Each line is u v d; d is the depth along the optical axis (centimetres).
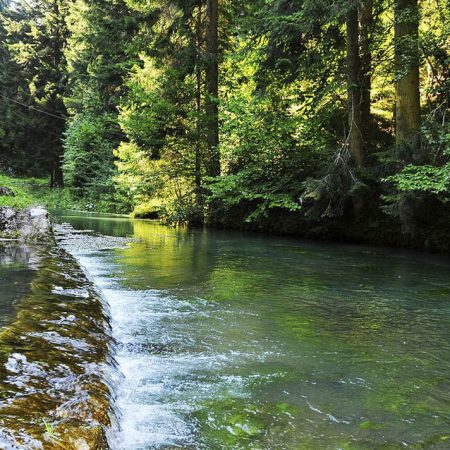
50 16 3616
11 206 936
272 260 830
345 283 626
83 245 950
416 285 620
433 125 865
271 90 1293
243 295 539
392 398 277
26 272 510
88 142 2928
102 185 2742
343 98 1295
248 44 1271
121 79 2353
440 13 995
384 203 1122
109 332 360
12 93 3684
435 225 998
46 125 3594
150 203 2042
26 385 223
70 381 239
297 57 1146
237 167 1525
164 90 1622
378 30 1203
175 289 561
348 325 429
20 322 318
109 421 217
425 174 805
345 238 1255
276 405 265
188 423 241
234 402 267
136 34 1811
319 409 261
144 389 282
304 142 1342
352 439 228
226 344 370
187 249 966
